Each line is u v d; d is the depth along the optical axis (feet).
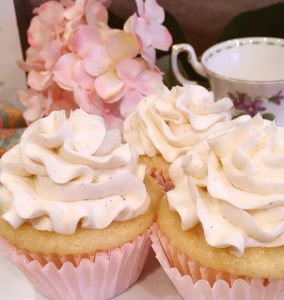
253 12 0.74
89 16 0.68
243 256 0.45
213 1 0.77
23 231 0.50
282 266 0.45
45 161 0.49
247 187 0.47
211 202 0.48
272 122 0.50
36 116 0.71
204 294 0.50
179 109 0.60
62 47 0.67
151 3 0.65
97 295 0.54
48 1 0.75
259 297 0.48
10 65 0.78
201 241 0.47
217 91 0.68
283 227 0.45
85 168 0.49
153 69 0.67
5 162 0.52
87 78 0.66
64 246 0.48
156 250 0.52
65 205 0.49
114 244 0.49
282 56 0.72
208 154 0.50
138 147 0.62
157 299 0.53
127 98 0.65
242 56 0.73
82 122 0.52
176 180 0.53
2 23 0.75
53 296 0.54
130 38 0.65
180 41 0.76
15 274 0.56
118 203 0.50
